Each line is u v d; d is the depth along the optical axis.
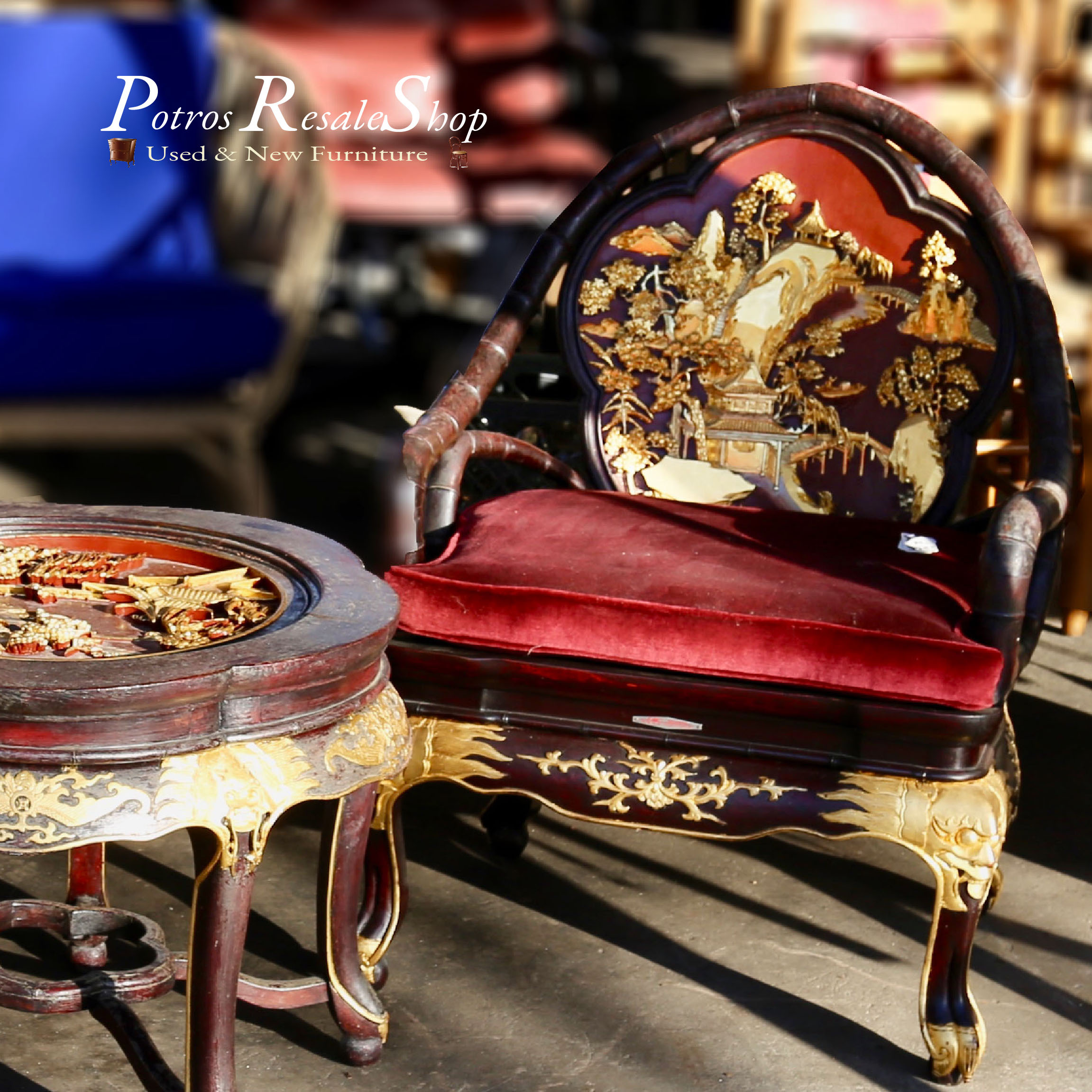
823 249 2.38
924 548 2.10
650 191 2.44
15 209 2.58
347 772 1.55
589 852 2.45
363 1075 1.81
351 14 3.00
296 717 1.51
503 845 2.41
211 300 2.33
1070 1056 1.90
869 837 1.90
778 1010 1.99
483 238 4.07
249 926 2.15
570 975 2.06
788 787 1.84
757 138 2.40
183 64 2.66
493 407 2.59
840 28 2.66
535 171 2.96
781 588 1.89
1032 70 2.82
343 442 3.80
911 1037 1.93
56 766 1.39
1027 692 3.18
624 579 1.92
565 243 2.42
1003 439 3.18
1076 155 2.97
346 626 1.58
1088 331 3.10
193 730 1.44
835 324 2.38
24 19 2.59
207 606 1.66
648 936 2.17
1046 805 2.66
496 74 3.01
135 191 2.62
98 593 1.72
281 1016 1.93
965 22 2.74
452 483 2.15
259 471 2.29
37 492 3.19
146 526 1.94
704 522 2.17
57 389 2.15
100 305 2.23
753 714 1.84
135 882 2.28
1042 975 2.10
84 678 1.38
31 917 1.98
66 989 1.72
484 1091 1.79
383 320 4.18
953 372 2.32
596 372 2.47
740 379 2.43
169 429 2.22
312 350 4.14
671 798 1.87
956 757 1.78
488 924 2.19
